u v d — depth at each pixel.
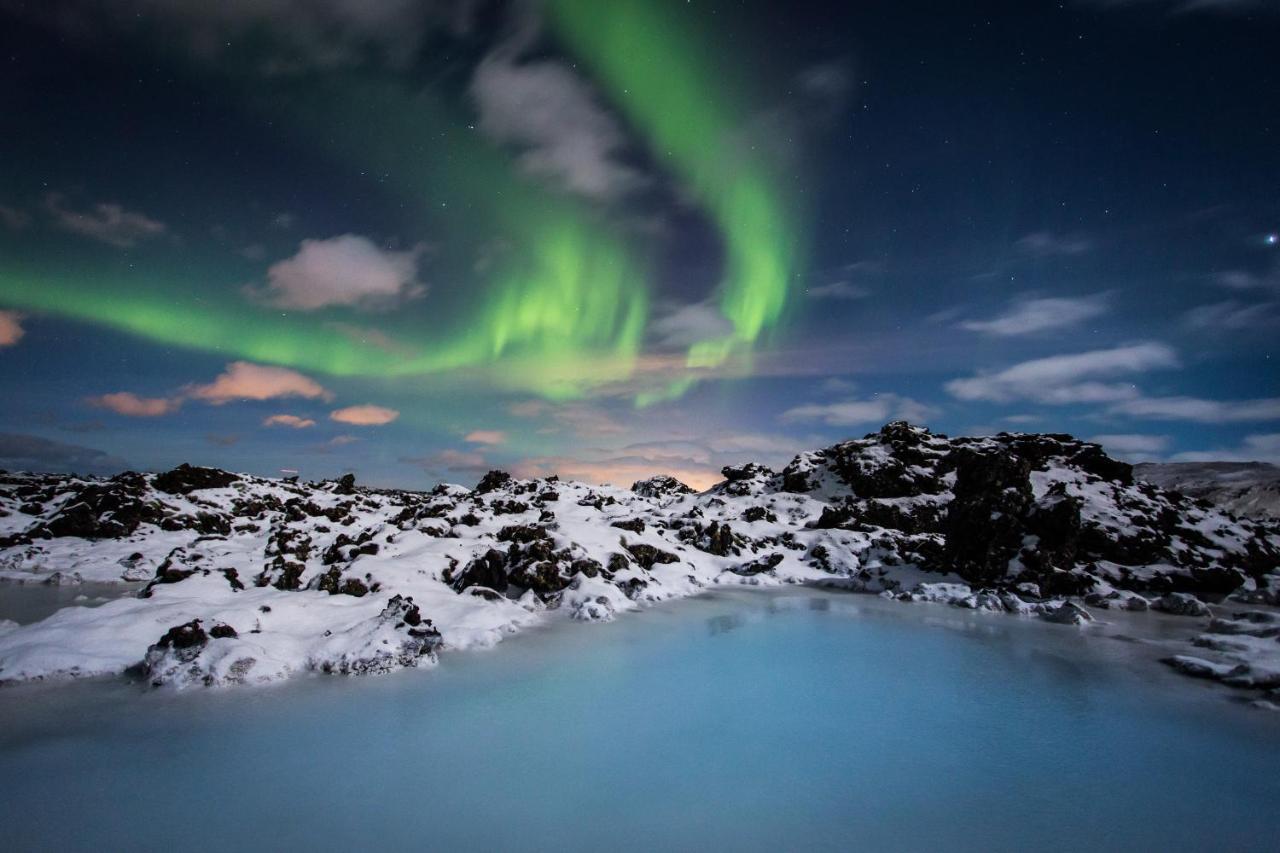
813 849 8.58
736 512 55.47
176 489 43.50
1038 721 14.01
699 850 8.47
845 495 57.19
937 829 9.21
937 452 59.09
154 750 11.19
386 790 9.95
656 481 76.31
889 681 16.95
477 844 8.48
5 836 8.45
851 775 11.01
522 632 21.75
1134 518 40.97
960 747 12.42
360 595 21.78
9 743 11.35
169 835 8.55
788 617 26.73
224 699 13.78
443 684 15.45
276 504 45.44
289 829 8.75
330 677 15.48
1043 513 35.53
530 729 12.73
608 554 32.78
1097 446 53.66
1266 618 23.52
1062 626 25.86
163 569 21.95
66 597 25.22
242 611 17.31
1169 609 29.88
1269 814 9.85
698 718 13.67
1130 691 16.41
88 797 9.52
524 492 47.84
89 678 14.72
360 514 46.19
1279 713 14.65
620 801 9.80
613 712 13.88
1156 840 9.04
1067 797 10.34
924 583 34.34
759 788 10.41
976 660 19.52
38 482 51.56
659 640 21.25
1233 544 40.56
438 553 27.23
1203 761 11.89
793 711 14.32
